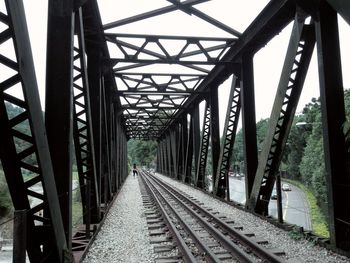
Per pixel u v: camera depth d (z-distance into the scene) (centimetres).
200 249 681
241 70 1228
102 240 767
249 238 702
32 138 351
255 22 1043
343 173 654
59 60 471
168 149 4219
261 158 1025
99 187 962
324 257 600
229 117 1452
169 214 1171
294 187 4428
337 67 682
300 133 4388
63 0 479
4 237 1727
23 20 332
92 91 1030
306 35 830
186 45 1227
